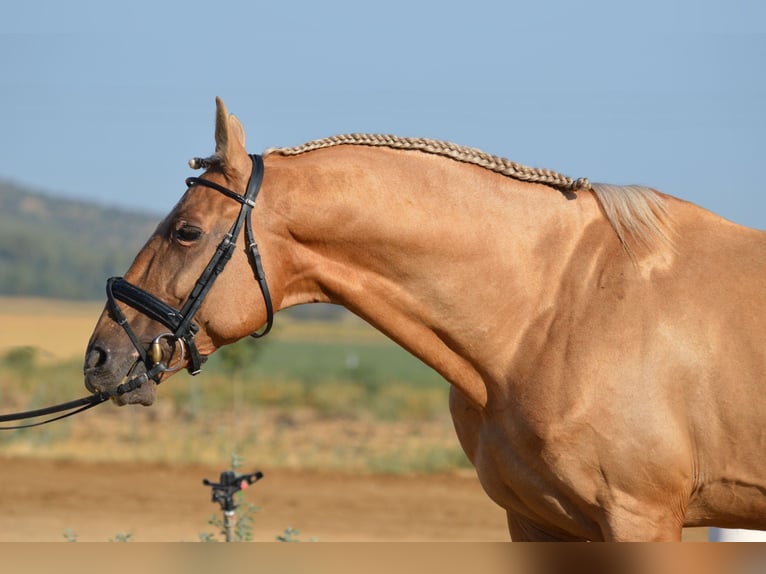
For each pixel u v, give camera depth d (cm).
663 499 725
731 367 720
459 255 768
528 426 745
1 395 4681
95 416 3847
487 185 784
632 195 776
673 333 726
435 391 5722
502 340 766
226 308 760
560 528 797
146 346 756
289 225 768
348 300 787
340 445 3070
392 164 782
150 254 771
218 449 2836
